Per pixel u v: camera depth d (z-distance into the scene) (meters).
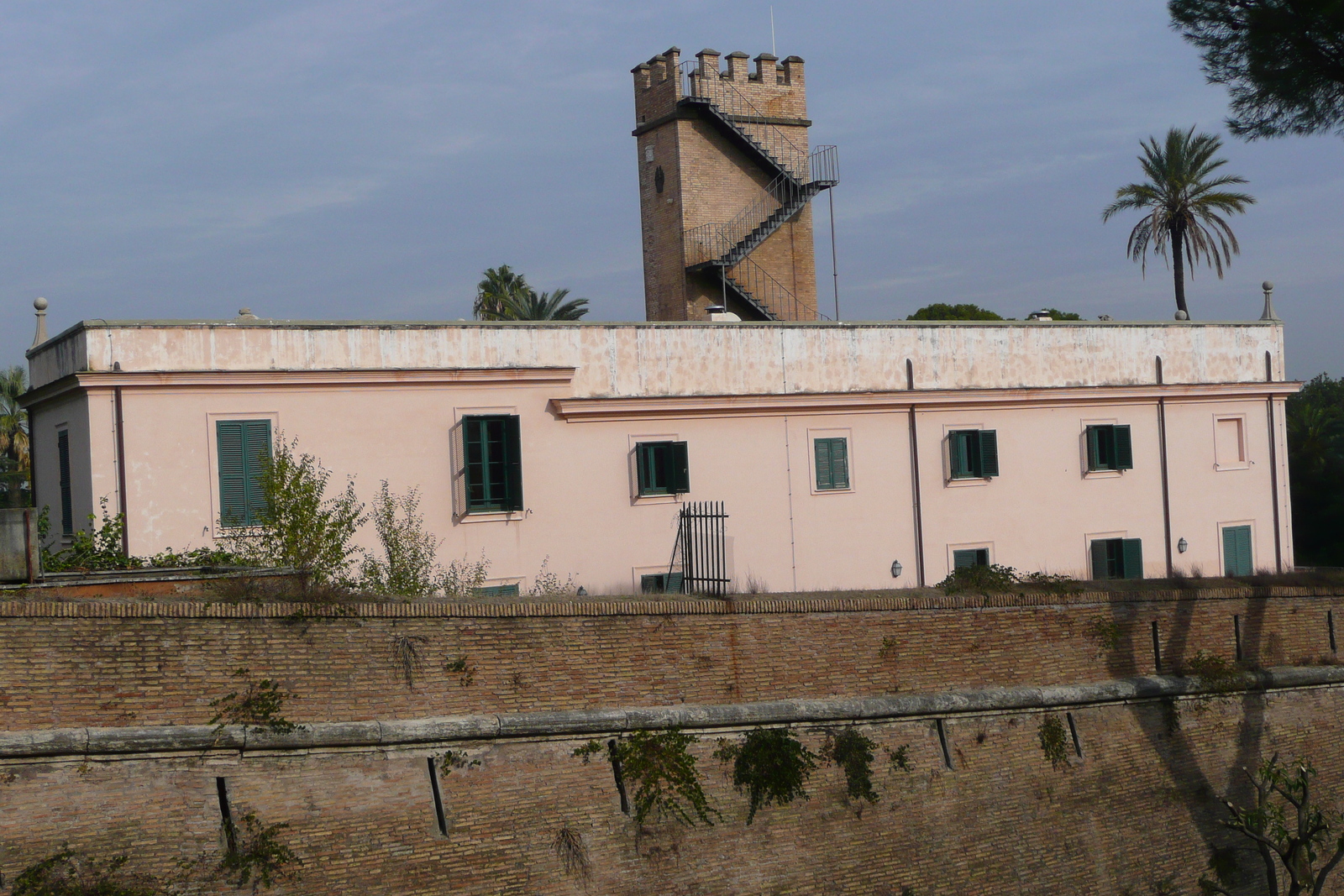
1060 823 21.17
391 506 24.06
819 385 29.34
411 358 25.06
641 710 17.95
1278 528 35.31
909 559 30.02
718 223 38.50
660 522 27.22
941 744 20.44
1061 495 32.09
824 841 18.92
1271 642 24.67
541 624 17.56
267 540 21.23
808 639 19.56
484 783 16.77
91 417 22.34
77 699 14.71
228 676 15.55
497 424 25.70
